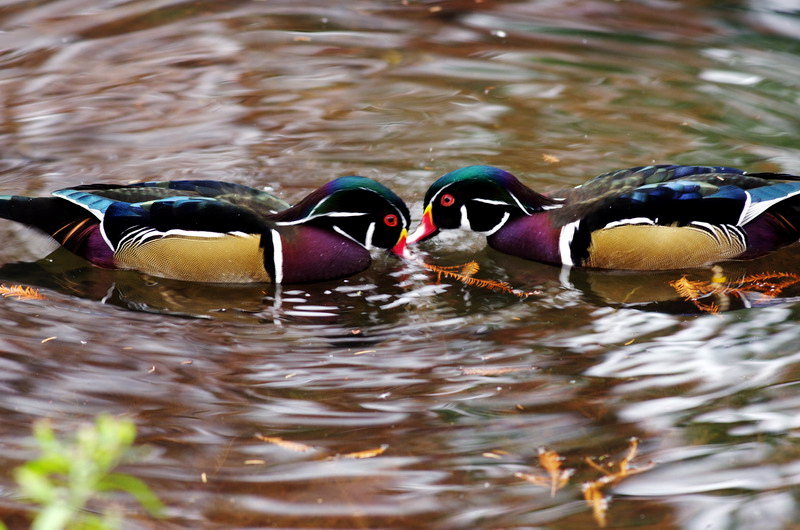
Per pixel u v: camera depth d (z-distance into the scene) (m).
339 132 14.81
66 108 15.31
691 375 9.08
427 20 18.81
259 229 11.43
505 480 7.68
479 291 11.26
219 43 17.80
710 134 14.39
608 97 15.65
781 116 14.80
